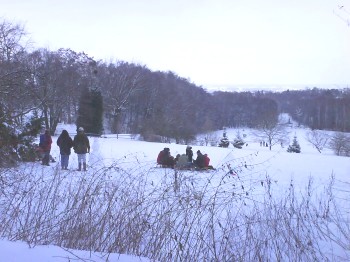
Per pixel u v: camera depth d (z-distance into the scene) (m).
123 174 9.10
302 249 5.27
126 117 81.94
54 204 5.79
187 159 15.88
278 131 78.50
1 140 11.21
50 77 53.50
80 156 14.01
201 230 5.16
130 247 4.98
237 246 5.21
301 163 23.45
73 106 68.81
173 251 4.93
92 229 5.12
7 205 6.03
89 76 71.31
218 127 110.62
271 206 6.75
